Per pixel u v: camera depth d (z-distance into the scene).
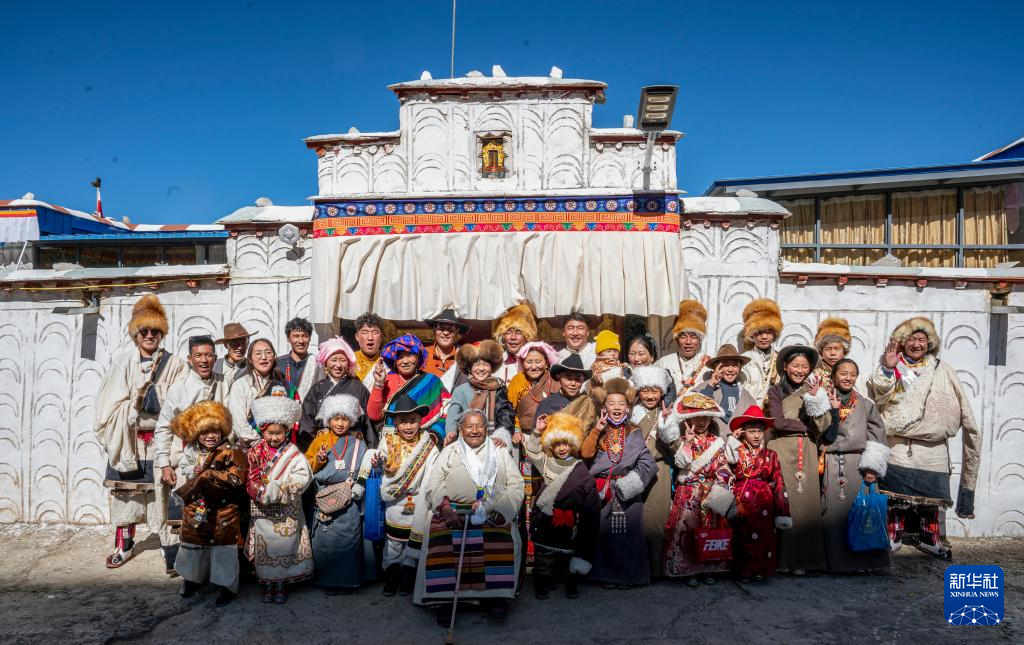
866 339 6.35
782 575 5.16
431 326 5.78
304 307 6.53
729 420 5.22
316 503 4.87
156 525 5.59
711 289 6.38
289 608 4.63
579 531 4.70
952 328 6.30
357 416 4.90
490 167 6.36
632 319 6.50
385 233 6.20
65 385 6.62
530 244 6.11
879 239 7.71
